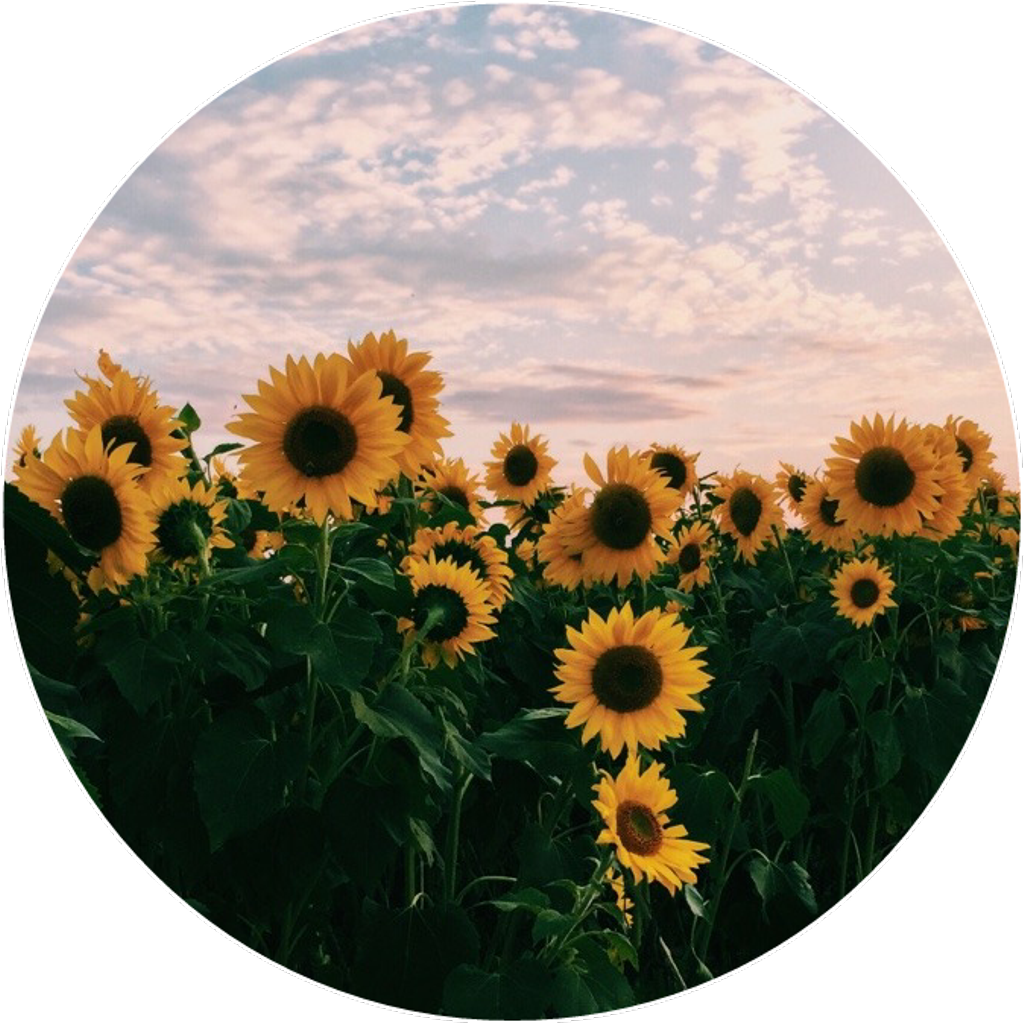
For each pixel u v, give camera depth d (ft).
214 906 7.68
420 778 7.02
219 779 6.82
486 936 8.34
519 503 9.67
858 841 9.26
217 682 7.29
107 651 7.04
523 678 8.46
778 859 9.27
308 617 6.67
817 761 8.84
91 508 7.09
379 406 6.68
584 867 7.67
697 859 6.77
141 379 7.57
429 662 7.65
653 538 8.14
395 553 8.66
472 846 8.52
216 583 7.11
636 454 8.14
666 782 6.90
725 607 10.39
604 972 7.11
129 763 7.25
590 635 7.14
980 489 10.02
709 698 9.15
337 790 6.97
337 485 6.69
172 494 7.44
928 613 9.38
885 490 9.05
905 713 8.93
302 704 7.47
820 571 10.33
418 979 7.29
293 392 6.66
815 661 9.11
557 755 7.33
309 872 7.00
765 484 10.21
